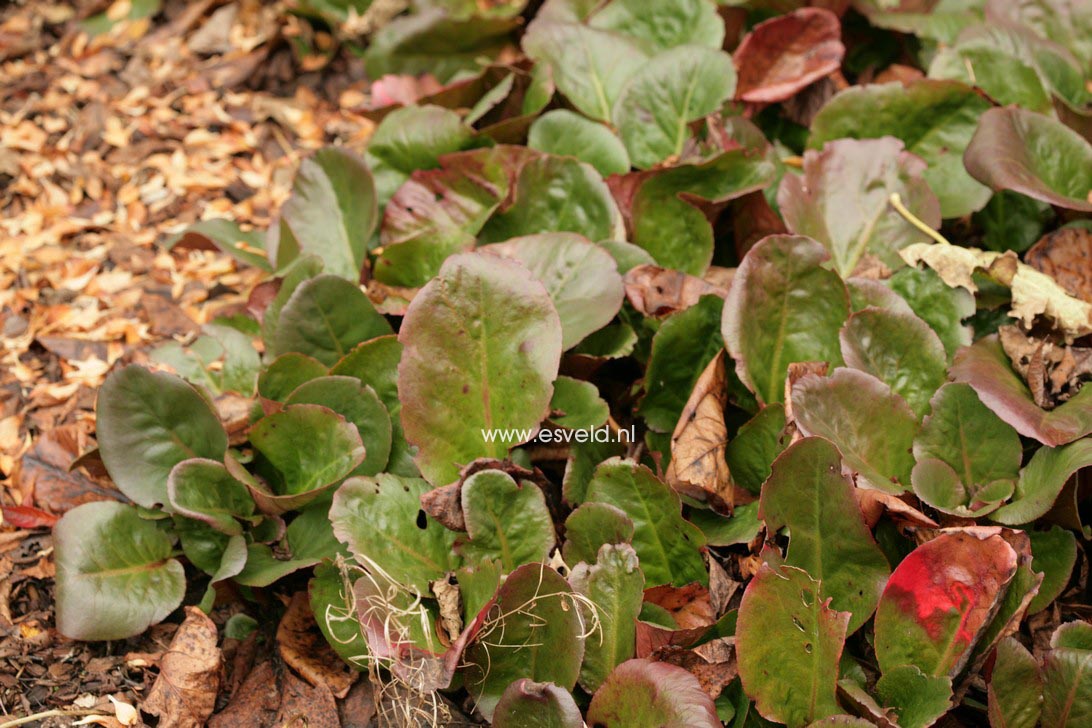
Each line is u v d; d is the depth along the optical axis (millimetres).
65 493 1683
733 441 1622
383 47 2014
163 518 1622
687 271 1754
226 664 1602
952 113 1802
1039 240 1732
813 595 1497
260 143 2061
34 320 1844
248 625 1623
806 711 1516
